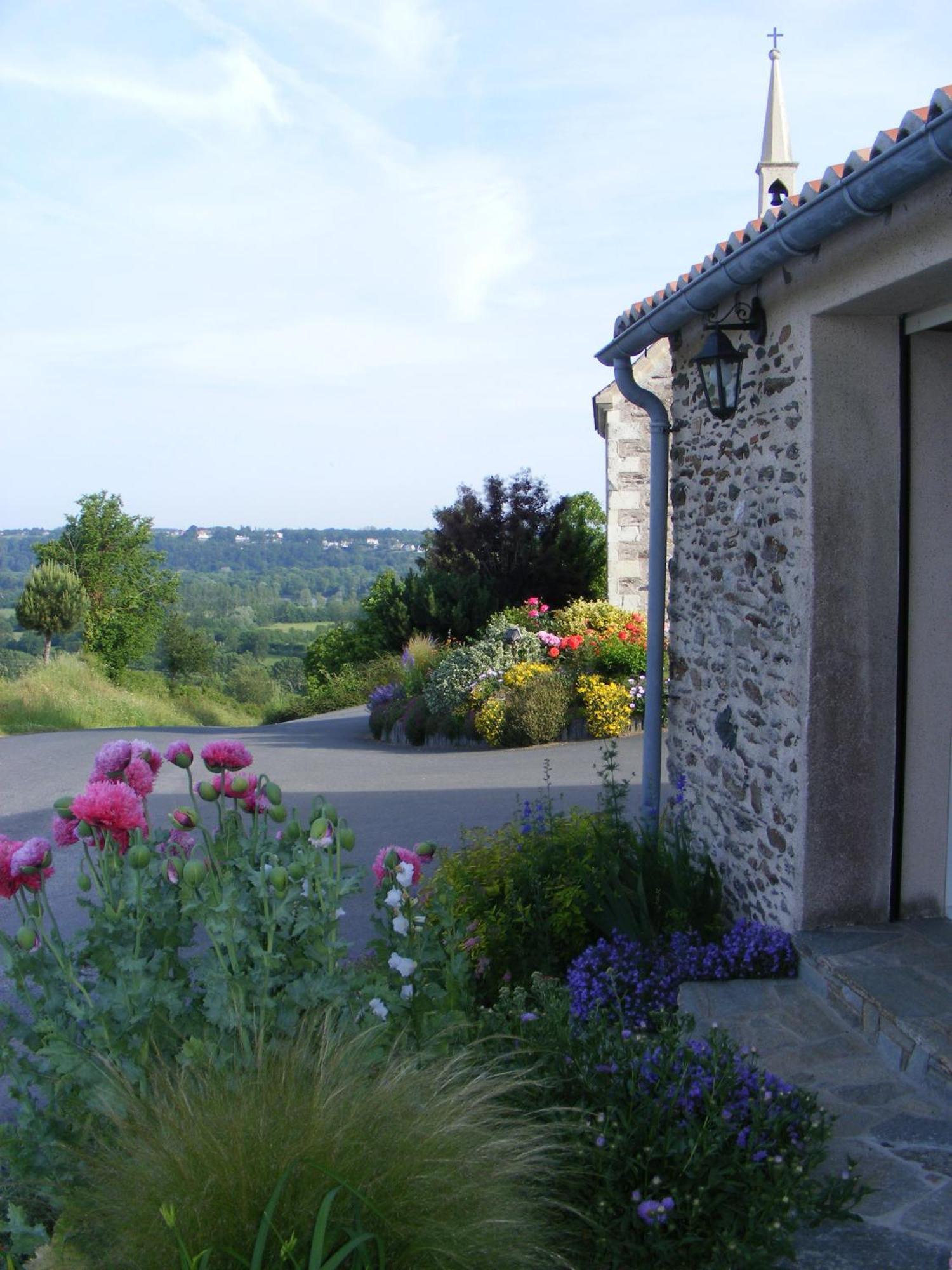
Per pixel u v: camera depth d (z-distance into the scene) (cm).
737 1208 245
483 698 1350
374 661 2491
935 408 400
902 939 398
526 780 972
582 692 1243
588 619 1463
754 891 455
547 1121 262
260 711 3862
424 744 1442
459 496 2080
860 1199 254
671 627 570
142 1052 252
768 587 436
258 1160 207
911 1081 326
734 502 473
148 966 262
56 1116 258
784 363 415
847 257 349
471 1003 327
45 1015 261
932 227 306
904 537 401
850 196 300
